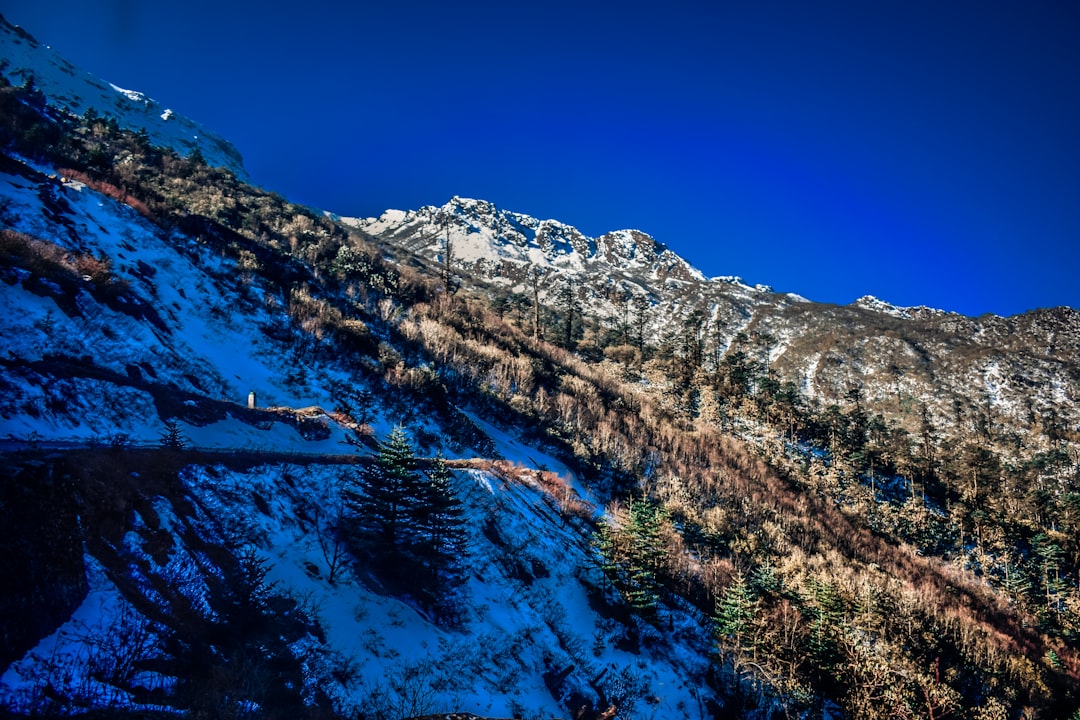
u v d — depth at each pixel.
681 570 56.53
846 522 86.50
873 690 46.50
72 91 165.38
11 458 24.09
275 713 23.81
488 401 78.88
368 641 32.09
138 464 30.77
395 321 85.62
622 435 83.94
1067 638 72.25
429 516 40.78
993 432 142.00
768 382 137.50
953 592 75.62
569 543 54.16
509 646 39.00
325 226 142.25
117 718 19.06
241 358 59.59
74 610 21.33
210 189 115.19
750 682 45.78
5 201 53.44
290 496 38.69
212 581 28.03
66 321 43.47
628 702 40.62
